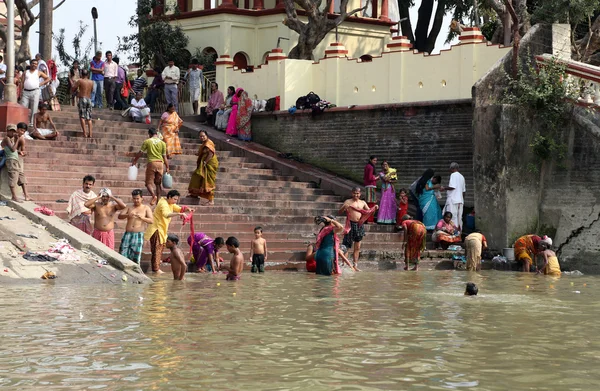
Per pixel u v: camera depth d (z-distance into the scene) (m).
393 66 22.61
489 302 10.89
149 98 27.12
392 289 12.49
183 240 16.52
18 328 7.97
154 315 9.01
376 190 22.02
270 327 8.35
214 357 6.80
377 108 22.31
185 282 12.87
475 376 6.28
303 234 18.03
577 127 18.64
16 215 14.48
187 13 31.73
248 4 32.81
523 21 23.77
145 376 6.10
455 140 21.09
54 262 12.40
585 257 18.25
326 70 24.11
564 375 6.36
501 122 18.78
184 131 24.39
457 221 19.34
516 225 18.81
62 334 7.70
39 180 17.03
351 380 6.07
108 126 22.25
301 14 30.97
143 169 19.52
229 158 22.33
